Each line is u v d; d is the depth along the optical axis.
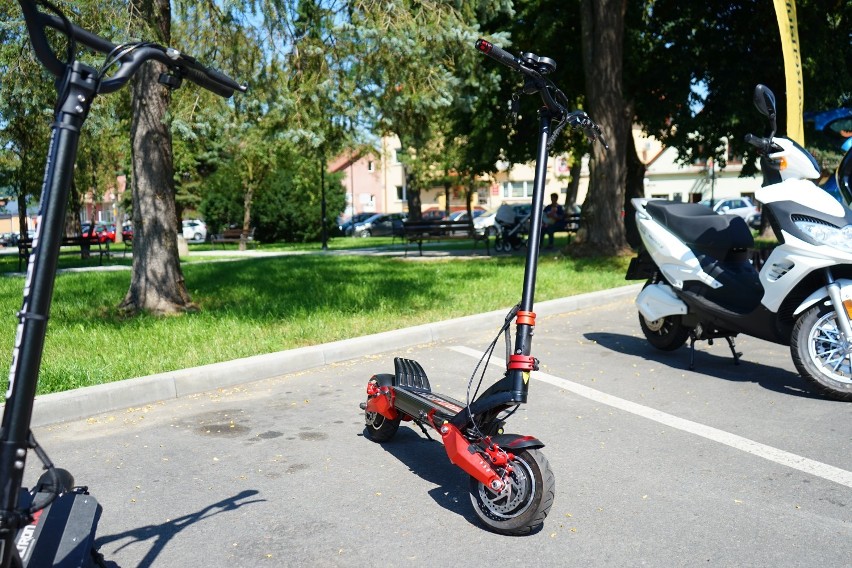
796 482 4.06
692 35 19.27
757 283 6.21
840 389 5.42
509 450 3.42
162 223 9.45
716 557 3.22
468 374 6.62
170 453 4.64
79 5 7.98
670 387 6.06
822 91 18.69
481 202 65.75
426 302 9.82
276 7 9.05
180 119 9.05
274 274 14.01
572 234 29.42
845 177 6.45
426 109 10.16
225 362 6.42
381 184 68.75
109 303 10.23
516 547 3.33
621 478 4.14
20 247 19.53
